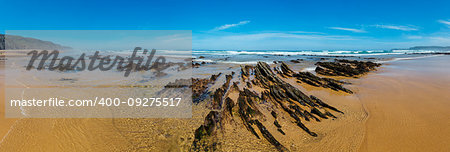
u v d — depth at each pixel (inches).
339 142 245.9
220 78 624.1
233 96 395.2
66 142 252.1
